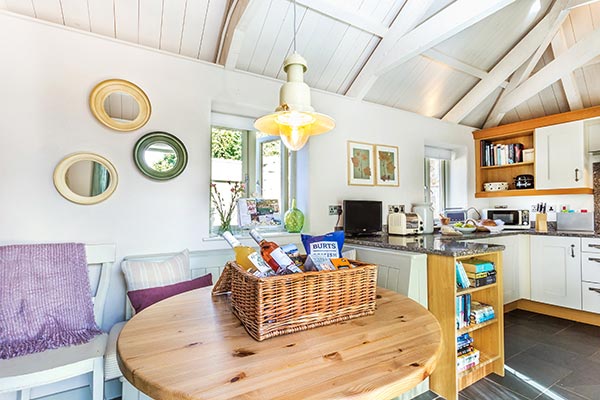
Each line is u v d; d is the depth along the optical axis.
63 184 1.84
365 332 0.82
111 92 1.97
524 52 3.09
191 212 2.26
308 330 0.84
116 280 1.99
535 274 3.22
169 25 2.11
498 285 2.04
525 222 3.56
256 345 0.75
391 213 3.12
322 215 2.87
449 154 4.23
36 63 1.80
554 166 3.36
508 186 3.94
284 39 2.44
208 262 2.20
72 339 1.50
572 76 3.12
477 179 4.13
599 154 3.20
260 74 2.59
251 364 0.65
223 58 2.34
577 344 2.44
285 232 2.78
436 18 2.31
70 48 1.88
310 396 0.54
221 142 2.66
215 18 2.16
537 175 3.50
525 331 2.72
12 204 1.73
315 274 0.86
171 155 2.19
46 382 1.27
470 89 3.61
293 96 1.19
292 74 1.22
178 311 1.02
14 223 1.73
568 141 3.26
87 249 1.80
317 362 0.66
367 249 2.20
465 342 1.95
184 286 1.81
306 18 2.36
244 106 2.49
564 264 3.01
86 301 1.66
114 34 2.05
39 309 1.52
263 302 0.78
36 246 1.63
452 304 1.78
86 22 1.95
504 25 2.89
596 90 3.19
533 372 2.04
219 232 2.49
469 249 1.90
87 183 1.92
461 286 1.88
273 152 2.91
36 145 1.79
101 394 1.39
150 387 0.58
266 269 0.93
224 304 1.10
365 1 2.37
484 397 1.79
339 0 2.29
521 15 2.82
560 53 3.08
